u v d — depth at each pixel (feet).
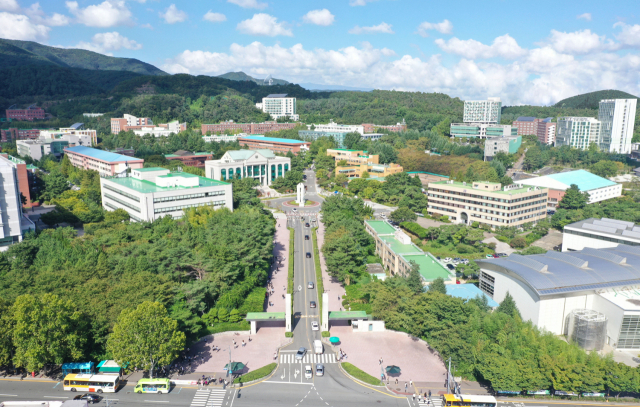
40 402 364.99
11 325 411.54
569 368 399.24
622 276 532.73
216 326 520.83
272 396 406.00
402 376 441.27
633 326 481.05
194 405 389.19
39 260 578.25
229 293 554.46
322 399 403.54
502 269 563.07
